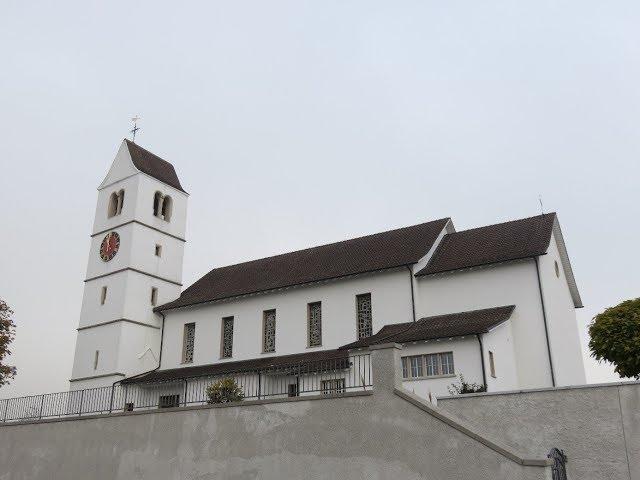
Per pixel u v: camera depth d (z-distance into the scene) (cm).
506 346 2733
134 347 3972
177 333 3981
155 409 1853
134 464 1839
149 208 4356
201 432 1733
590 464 1453
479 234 3366
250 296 3666
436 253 3334
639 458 1403
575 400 1505
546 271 2945
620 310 1916
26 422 2208
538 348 2761
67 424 2070
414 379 2602
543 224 3164
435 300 3067
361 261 3434
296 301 3478
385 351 1498
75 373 4062
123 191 4425
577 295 3488
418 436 1391
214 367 3609
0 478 2197
